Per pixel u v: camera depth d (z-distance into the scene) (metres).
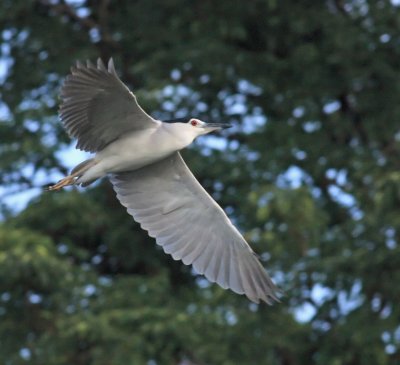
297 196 15.63
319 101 18.05
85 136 9.55
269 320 15.73
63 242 16.25
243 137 17.72
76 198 16.23
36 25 18.44
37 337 15.11
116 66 18.41
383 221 15.55
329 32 17.83
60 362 14.68
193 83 17.52
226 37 17.86
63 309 15.12
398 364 15.47
